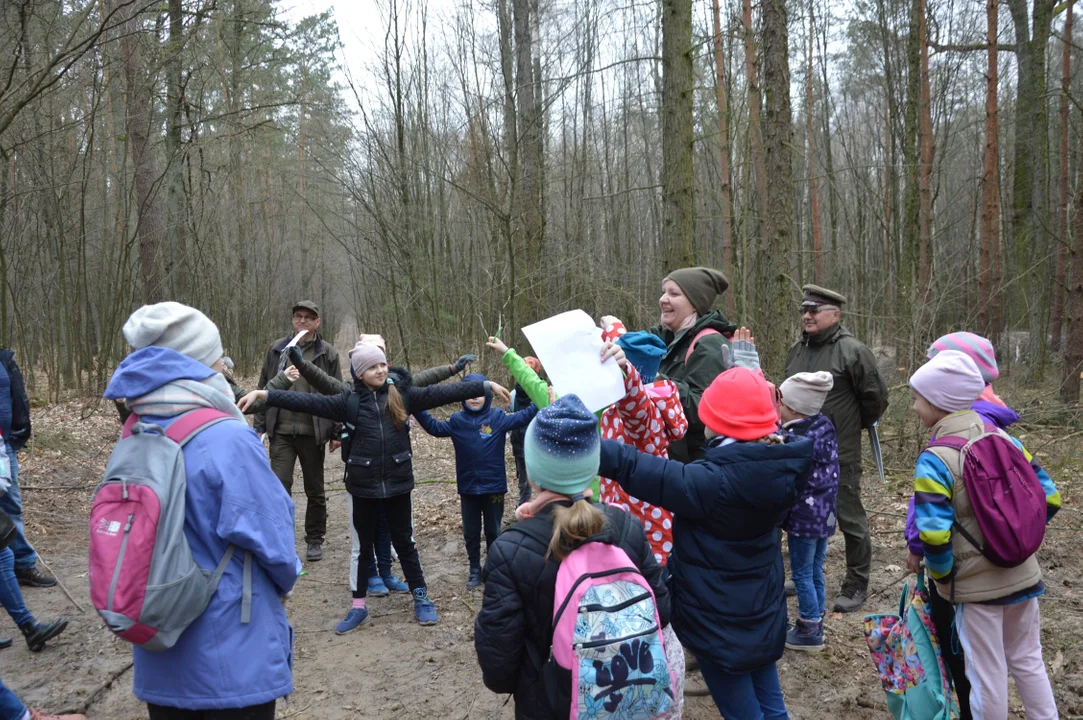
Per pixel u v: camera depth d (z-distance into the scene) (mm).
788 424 3789
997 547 2547
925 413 2809
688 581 2543
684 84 7637
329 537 6344
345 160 15625
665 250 7898
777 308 7449
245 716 2084
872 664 3785
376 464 4246
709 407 2564
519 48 13562
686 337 3629
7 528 3738
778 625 2561
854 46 21469
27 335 13305
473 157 13969
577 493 2141
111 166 13758
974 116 23828
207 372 2209
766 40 7242
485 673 2129
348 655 4066
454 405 12570
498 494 5031
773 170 7340
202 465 2059
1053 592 4578
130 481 1974
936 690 2775
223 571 2057
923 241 13953
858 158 25734
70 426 10367
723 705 2598
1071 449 8047
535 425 2168
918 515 2639
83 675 3766
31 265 12703
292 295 29516
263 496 2127
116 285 11977
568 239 15844
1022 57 16578
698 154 16812
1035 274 15992
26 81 6426
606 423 3209
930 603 2846
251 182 26156
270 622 2156
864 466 7973
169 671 2053
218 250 21000
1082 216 9953
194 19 10758
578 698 1930
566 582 1998
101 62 9148
